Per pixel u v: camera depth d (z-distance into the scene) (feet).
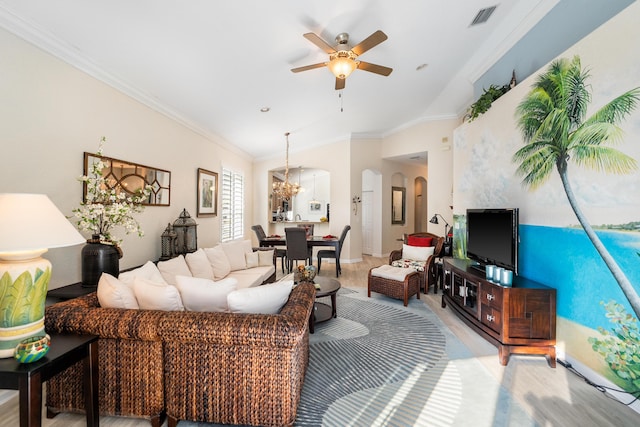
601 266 6.18
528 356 7.73
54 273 8.02
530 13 8.39
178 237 12.72
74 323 5.09
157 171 12.35
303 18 7.94
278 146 22.91
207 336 4.86
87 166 8.88
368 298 13.10
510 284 7.63
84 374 4.98
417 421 5.31
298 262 22.34
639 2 5.38
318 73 11.12
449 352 8.02
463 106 16.52
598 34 6.18
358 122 18.66
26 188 7.27
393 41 9.74
